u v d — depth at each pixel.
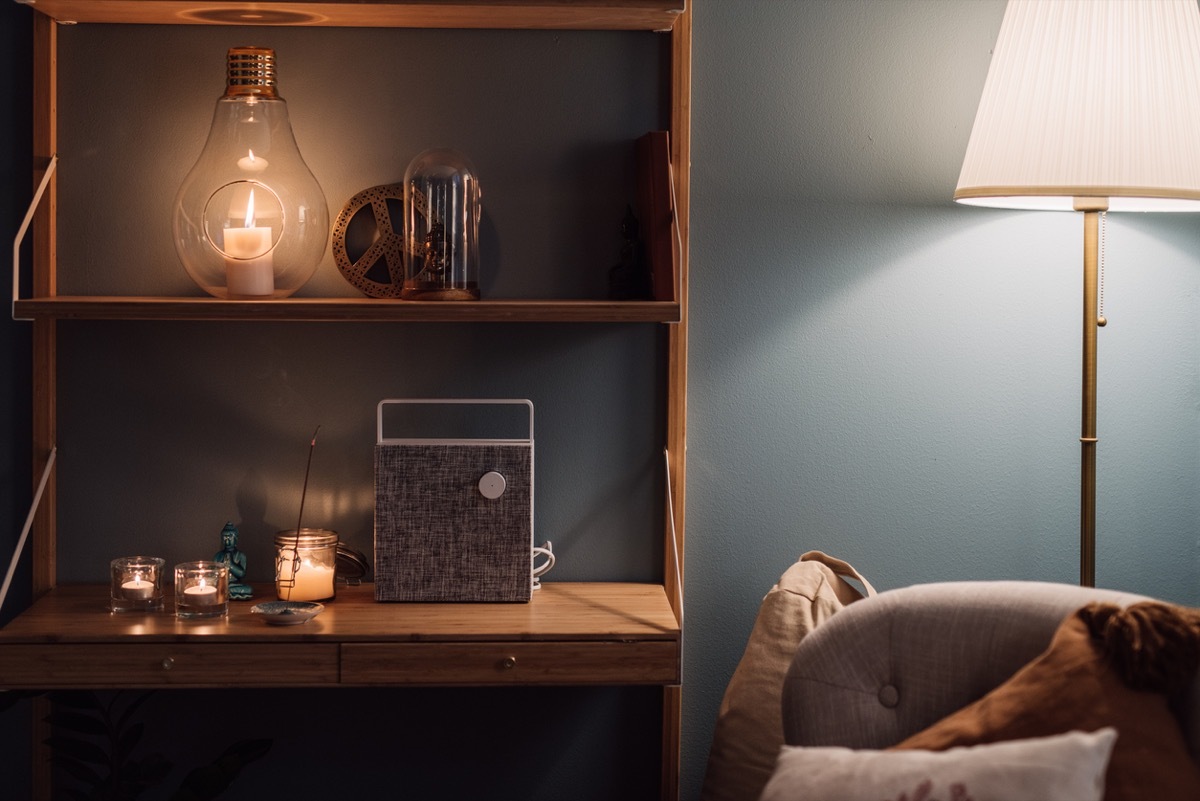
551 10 1.66
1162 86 1.57
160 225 1.80
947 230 1.88
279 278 1.65
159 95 1.79
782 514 1.90
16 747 1.84
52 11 1.70
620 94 1.83
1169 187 1.54
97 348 1.81
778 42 1.84
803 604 1.73
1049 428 1.91
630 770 1.91
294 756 1.88
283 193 1.64
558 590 1.82
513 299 1.84
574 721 1.90
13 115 1.78
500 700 1.89
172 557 1.84
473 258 1.71
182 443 1.83
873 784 1.13
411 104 1.81
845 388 1.89
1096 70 1.57
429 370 1.85
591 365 1.86
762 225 1.86
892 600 1.37
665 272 1.65
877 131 1.86
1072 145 1.55
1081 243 1.89
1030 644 1.28
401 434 1.85
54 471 1.82
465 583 1.72
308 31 1.79
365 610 1.68
